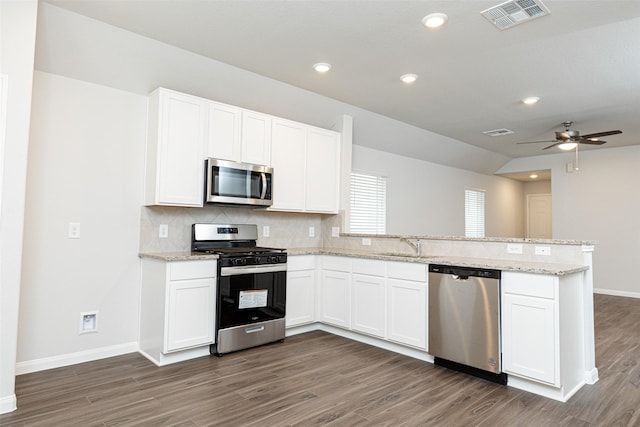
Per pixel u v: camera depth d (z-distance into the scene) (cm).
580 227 715
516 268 272
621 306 573
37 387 268
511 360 275
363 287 378
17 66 235
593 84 394
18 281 235
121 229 340
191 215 386
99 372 297
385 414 238
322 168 455
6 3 232
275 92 405
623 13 262
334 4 258
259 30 294
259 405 246
